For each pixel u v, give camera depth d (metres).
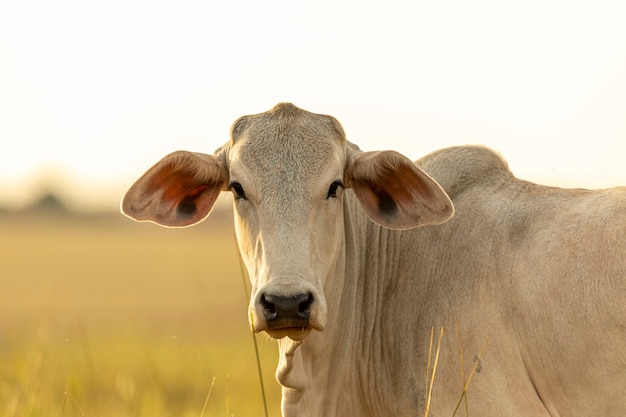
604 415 8.57
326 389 10.09
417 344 9.55
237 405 15.43
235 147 9.40
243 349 22.66
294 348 9.34
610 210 8.84
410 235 9.98
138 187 9.50
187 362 18.62
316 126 9.39
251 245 9.10
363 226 10.35
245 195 9.22
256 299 8.48
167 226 9.80
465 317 9.18
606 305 8.53
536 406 8.84
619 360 8.47
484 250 9.29
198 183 9.71
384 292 10.05
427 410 9.05
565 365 8.67
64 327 24.77
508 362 8.92
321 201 9.10
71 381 14.54
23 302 30.77
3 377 13.77
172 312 35.91
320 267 8.99
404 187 9.40
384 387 9.92
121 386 14.63
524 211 9.34
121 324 30.69
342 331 10.03
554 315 8.72
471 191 9.85
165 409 14.84
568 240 8.88
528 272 8.92
